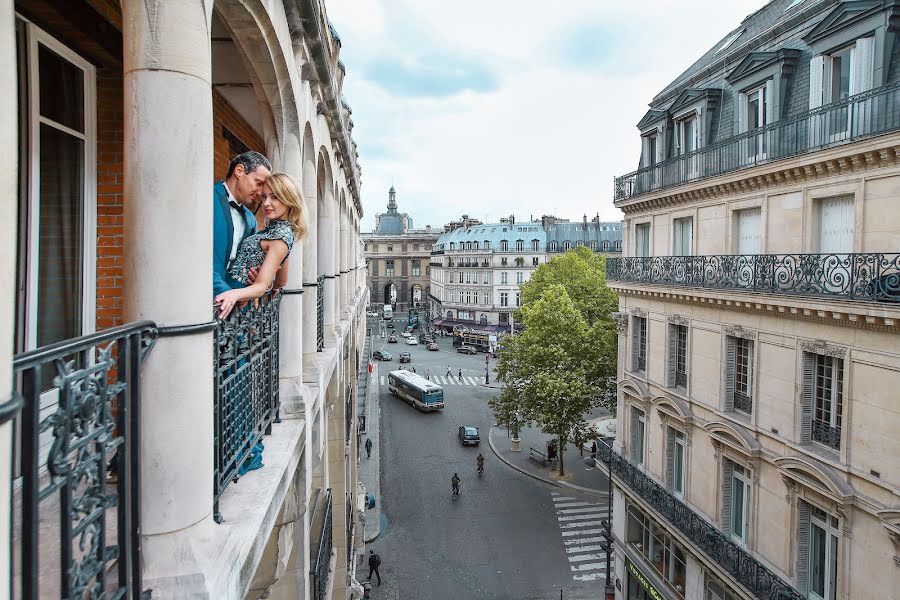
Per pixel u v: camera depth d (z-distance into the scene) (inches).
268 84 224.7
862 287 429.1
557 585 925.2
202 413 123.6
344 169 619.5
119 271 203.5
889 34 443.8
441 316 4008.4
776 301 515.2
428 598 884.0
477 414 1977.1
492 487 1330.0
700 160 678.5
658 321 760.3
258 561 148.1
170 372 116.4
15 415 67.3
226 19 180.1
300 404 235.6
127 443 101.3
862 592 437.4
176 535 118.3
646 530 813.2
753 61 603.2
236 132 340.5
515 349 1330.0
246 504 154.9
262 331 190.1
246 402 169.6
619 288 860.0
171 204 118.3
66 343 80.0
